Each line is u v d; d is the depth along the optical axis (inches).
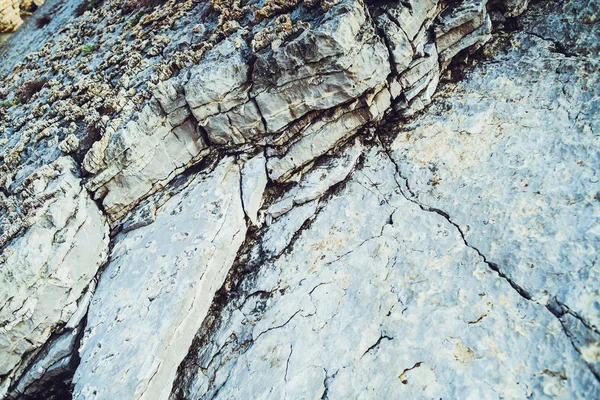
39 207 245.3
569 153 218.7
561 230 192.9
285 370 193.9
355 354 188.1
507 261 193.3
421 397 166.7
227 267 243.6
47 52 480.1
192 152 283.1
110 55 377.1
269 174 267.6
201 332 230.2
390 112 275.7
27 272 225.0
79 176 272.8
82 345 225.3
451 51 276.1
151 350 204.4
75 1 614.2
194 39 315.9
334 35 225.5
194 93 256.1
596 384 150.6
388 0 258.8
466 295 190.2
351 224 239.0
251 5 303.7
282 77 245.6
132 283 237.8
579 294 171.2
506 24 292.0
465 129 252.7
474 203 219.9
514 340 170.6
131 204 281.6
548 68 256.4
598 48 252.5
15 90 437.7
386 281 208.5
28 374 234.4
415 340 183.5
